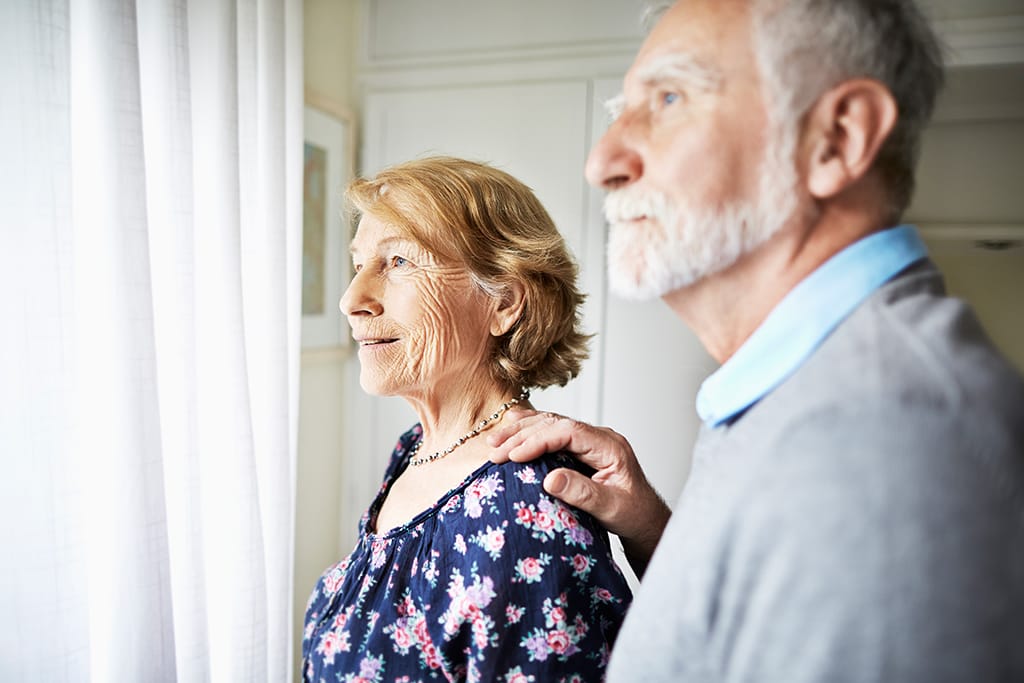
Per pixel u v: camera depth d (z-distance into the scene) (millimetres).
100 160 806
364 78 1793
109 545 820
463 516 645
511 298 754
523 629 597
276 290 1227
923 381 340
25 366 723
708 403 485
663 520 694
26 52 714
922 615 309
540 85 1654
